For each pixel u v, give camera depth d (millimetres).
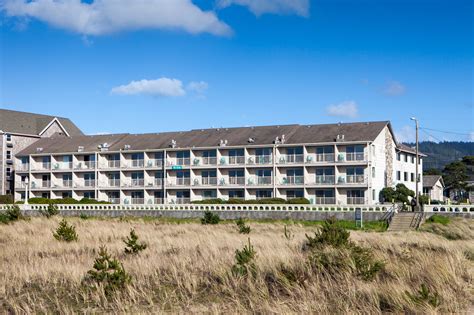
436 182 84562
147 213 60906
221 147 71875
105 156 79938
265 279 18109
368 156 64250
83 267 20453
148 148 76688
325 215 52469
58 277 19062
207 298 16000
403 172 76438
